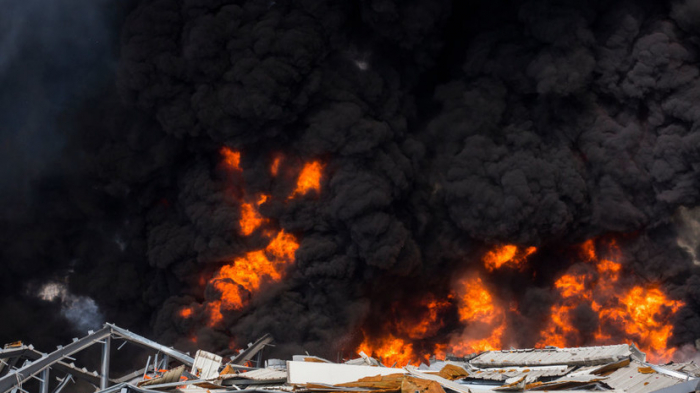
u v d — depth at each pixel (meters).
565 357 24.72
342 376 22.31
